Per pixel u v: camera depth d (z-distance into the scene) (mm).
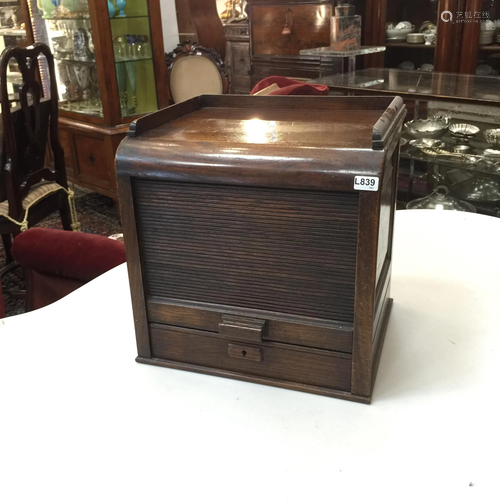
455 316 971
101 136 3410
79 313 1025
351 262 709
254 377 820
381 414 743
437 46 3453
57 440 718
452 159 2406
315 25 3779
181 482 646
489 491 614
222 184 725
